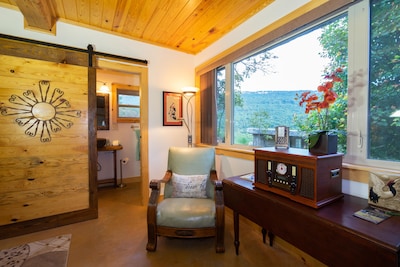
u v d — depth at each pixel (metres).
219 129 2.98
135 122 4.21
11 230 2.07
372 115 1.36
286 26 1.86
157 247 1.89
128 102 4.13
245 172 2.38
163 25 2.53
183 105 3.38
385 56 1.30
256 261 1.69
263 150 1.53
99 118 3.85
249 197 1.54
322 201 1.19
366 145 1.38
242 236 2.09
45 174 2.24
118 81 4.04
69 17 2.34
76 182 2.40
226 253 1.80
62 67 2.32
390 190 1.12
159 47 3.11
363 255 0.87
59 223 2.30
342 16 1.53
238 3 2.08
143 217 2.54
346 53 1.51
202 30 2.66
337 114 1.56
